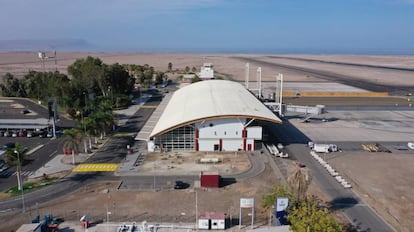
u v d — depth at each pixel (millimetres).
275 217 45406
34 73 177000
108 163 70688
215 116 74875
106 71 142875
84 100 120188
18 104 138875
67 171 66562
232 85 113750
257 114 76188
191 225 46688
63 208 51750
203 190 57781
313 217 37531
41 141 87188
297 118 113625
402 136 92250
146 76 199500
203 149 78062
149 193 56750
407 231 45438
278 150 79375
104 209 51312
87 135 77438
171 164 69875
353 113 122938
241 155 75125
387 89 186875
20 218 48750
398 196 56062
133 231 45062
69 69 160125
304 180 50875
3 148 80500
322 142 86312
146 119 111625
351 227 46156
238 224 46969
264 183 60531
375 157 75250
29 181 61969
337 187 59156
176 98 105625
